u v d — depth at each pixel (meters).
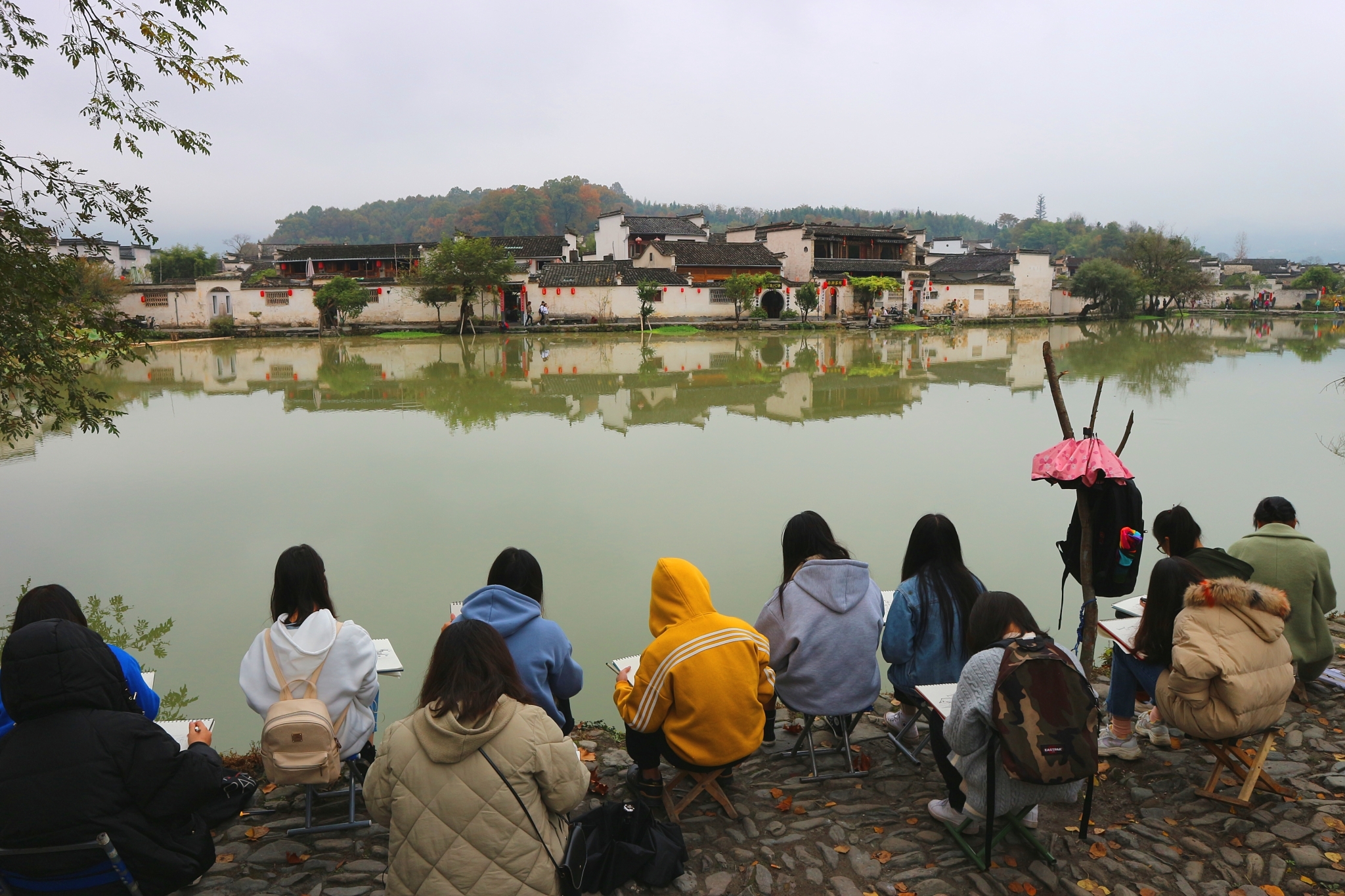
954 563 4.27
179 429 15.65
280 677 3.49
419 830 2.67
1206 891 3.35
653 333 42.03
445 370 26.06
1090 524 4.73
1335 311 67.00
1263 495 10.40
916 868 3.52
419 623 6.79
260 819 3.89
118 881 2.62
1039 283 59.38
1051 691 3.13
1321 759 4.33
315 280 42.12
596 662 6.14
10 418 7.48
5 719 2.92
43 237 6.59
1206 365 26.61
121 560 8.39
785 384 22.66
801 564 4.37
